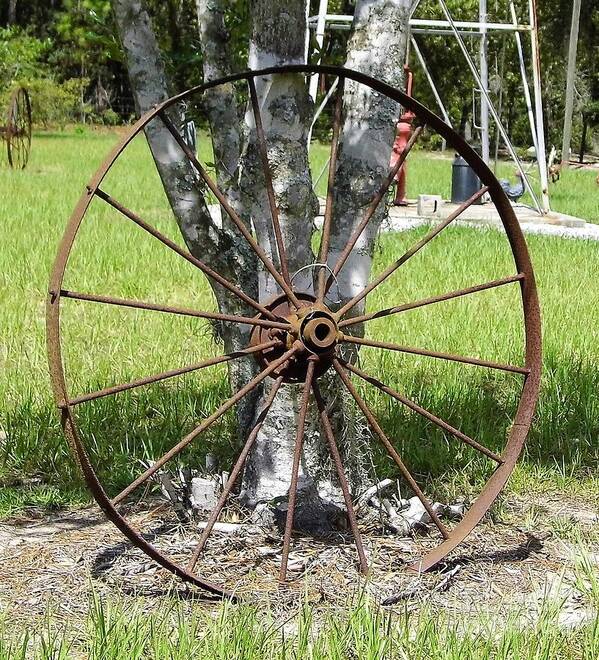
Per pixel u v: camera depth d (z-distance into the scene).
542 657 3.63
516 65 35.22
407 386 6.96
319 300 4.41
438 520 4.60
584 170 32.62
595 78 39.66
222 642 3.59
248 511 4.98
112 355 7.74
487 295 10.19
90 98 49.19
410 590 4.27
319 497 4.96
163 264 11.34
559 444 6.14
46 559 4.58
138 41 4.88
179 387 6.80
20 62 42.16
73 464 5.66
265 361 4.47
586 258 12.65
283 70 4.18
